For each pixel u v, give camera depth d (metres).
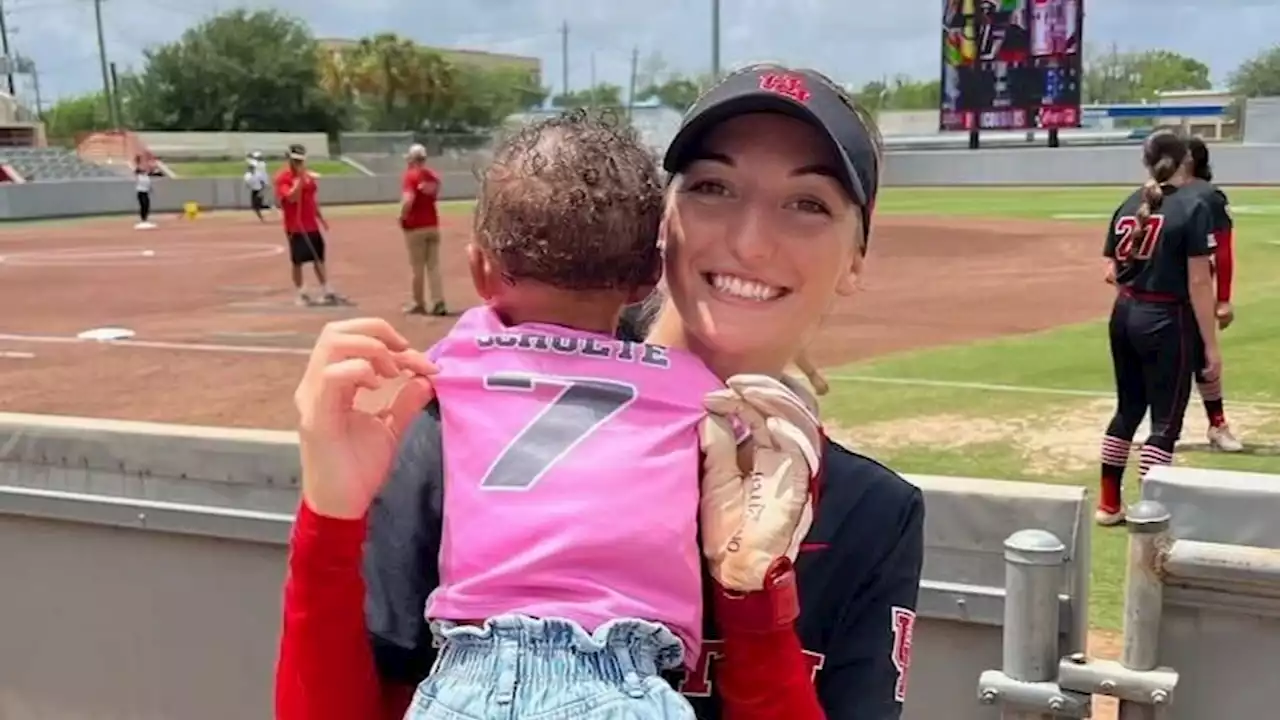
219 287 18.62
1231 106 67.06
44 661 3.38
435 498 1.51
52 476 3.27
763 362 1.68
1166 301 5.95
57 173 50.12
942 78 47.88
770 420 1.46
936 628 2.51
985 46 47.00
